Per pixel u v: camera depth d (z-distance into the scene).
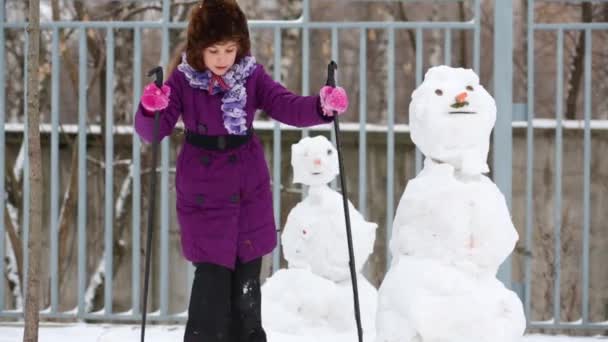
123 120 18.97
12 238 17.16
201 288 7.14
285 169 15.17
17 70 18.09
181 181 7.25
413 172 14.65
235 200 7.18
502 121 10.59
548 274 14.84
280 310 9.56
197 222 7.19
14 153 17.23
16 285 17.33
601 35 16.62
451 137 7.66
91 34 18.78
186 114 7.21
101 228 17.22
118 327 10.77
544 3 18.05
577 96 16.95
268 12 18.92
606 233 14.56
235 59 7.29
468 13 18.31
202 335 7.09
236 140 7.19
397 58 18.33
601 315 14.51
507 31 10.60
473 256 7.49
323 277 9.72
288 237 9.83
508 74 10.59
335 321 9.57
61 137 16.78
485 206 7.51
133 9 19.09
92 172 17.27
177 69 7.27
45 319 11.72
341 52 18.14
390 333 7.43
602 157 14.63
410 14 18.77
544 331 14.70
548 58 17.06
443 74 7.92
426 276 7.38
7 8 18.19
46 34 18.52
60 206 17.12
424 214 7.58
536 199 14.81
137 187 11.09
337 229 9.62
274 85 7.29
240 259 7.27
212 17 7.03
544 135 14.69
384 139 14.62
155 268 15.85
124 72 18.97
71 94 18.22
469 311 7.29
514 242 7.61
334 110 6.84
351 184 14.66
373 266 14.97
